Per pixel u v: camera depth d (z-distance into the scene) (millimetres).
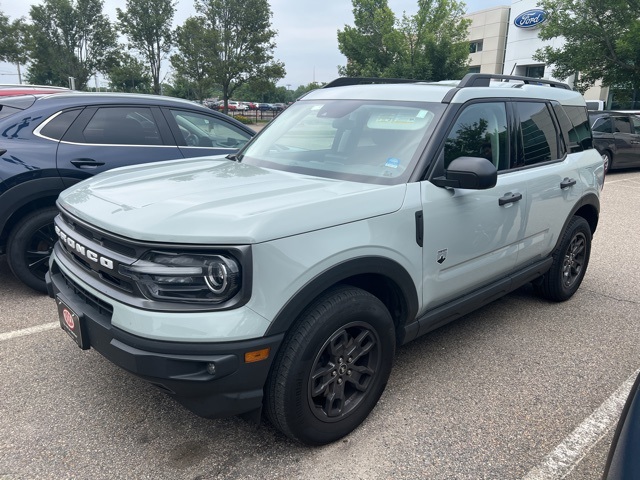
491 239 3295
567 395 3121
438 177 2873
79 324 2418
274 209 2238
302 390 2330
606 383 3266
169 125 5047
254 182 2781
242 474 2408
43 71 33438
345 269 2373
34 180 4188
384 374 2760
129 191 2648
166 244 2096
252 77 32812
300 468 2451
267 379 2305
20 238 4246
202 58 32062
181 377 2113
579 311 4434
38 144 4289
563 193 4023
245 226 2111
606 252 6293
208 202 2355
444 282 3018
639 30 16188
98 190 2750
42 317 4055
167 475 2393
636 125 13977
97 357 3449
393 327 2721
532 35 30500
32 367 3305
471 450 2602
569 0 18094
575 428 2799
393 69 26781
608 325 4148
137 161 4742
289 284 2191
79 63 33156
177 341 2086
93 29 32938
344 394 2611
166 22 32781
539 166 3811
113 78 33812
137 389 3086
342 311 2396
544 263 4070
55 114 4445
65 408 2885
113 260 2236
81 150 4461
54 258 2855
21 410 2854
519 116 3658
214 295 2115
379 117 3221
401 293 2762
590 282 5199
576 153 4348
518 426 2805
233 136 5605
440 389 3152
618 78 17906
